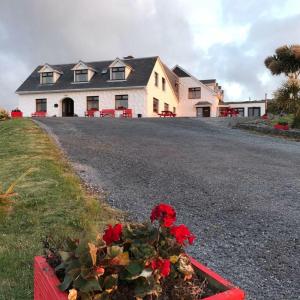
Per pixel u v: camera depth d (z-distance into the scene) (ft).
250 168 27.71
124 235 7.06
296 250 13.91
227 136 49.19
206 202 19.29
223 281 6.81
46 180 21.07
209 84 155.63
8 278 10.94
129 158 30.27
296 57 88.22
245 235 15.16
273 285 11.49
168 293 6.71
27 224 15.21
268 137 49.57
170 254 6.95
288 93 69.82
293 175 25.67
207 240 14.60
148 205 18.60
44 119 67.41
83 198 18.63
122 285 6.50
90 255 6.33
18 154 29.27
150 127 57.00
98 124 58.85
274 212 17.92
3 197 12.17
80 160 28.73
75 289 6.16
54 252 7.66
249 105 149.69
